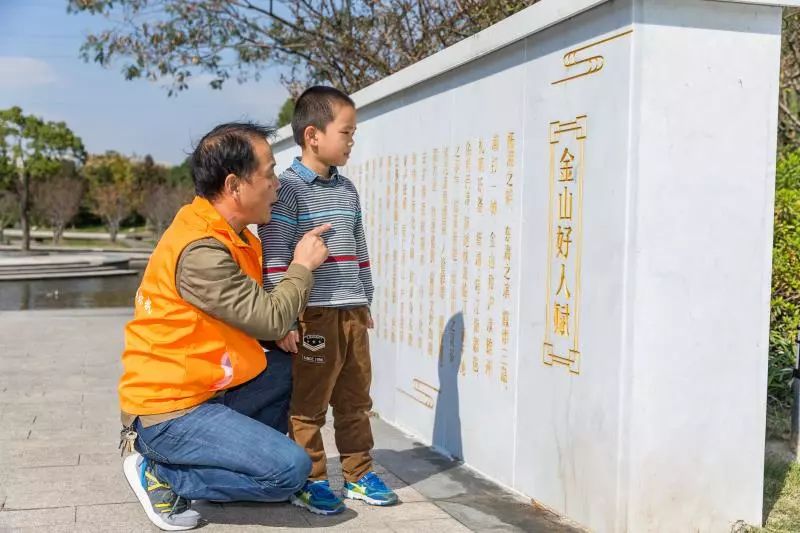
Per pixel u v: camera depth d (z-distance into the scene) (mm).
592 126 3066
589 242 3088
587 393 3105
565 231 3248
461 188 4145
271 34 9680
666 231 2896
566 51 3234
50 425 4754
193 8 9445
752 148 2990
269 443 2697
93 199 45281
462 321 4145
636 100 2846
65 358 7238
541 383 3432
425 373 4586
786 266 5051
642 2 2830
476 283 3996
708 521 3018
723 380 3000
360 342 3393
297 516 3250
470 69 4043
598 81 3027
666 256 2904
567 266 3234
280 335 2740
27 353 7473
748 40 2957
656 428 2924
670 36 2865
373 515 3299
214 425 2695
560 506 3299
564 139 3250
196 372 2703
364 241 3568
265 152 2773
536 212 3461
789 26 6512
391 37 8352
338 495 3539
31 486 3574
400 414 4945
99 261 23125
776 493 3584
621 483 2916
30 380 6199
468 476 3902
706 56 2908
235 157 2711
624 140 2877
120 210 42188
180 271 2639
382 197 5215
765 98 2996
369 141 5441
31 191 38281
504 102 3723
